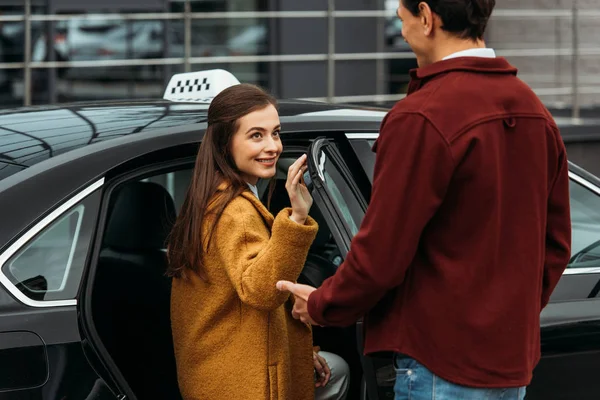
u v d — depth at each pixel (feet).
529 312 9.69
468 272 9.43
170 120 12.44
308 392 11.90
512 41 43.42
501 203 9.50
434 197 9.29
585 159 33.32
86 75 38.04
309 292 10.13
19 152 11.35
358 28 40.32
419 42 9.89
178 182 18.99
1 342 9.96
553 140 9.89
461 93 9.38
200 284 11.05
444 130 9.21
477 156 9.30
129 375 13.53
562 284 13.57
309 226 10.41
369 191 12.91
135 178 11.39
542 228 9.86
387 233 9.30
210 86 14.67
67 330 10.32
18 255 10.32
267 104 10.93
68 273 10.58
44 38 37.37
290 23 39.42
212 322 11.00
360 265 9.39
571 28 43.34
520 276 9.61
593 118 40.52
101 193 10.97
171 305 11.52
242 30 39.34
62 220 10.63
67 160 11.00
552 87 43.80
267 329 10.96
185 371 11.30
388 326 9.85
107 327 13.76
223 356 11.00
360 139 13.15
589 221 14.42
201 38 39.06
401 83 41.47
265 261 10.36
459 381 9.53
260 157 10.93
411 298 9.67
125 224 15.02
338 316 9.78
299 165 10.48
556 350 13.15
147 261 14.80
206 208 10.81
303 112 13.28
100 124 12.27
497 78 9.63
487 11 9.62
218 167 10.99
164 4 38.63
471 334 9.47
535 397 13.07
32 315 10.19
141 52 38.58
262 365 10.93
